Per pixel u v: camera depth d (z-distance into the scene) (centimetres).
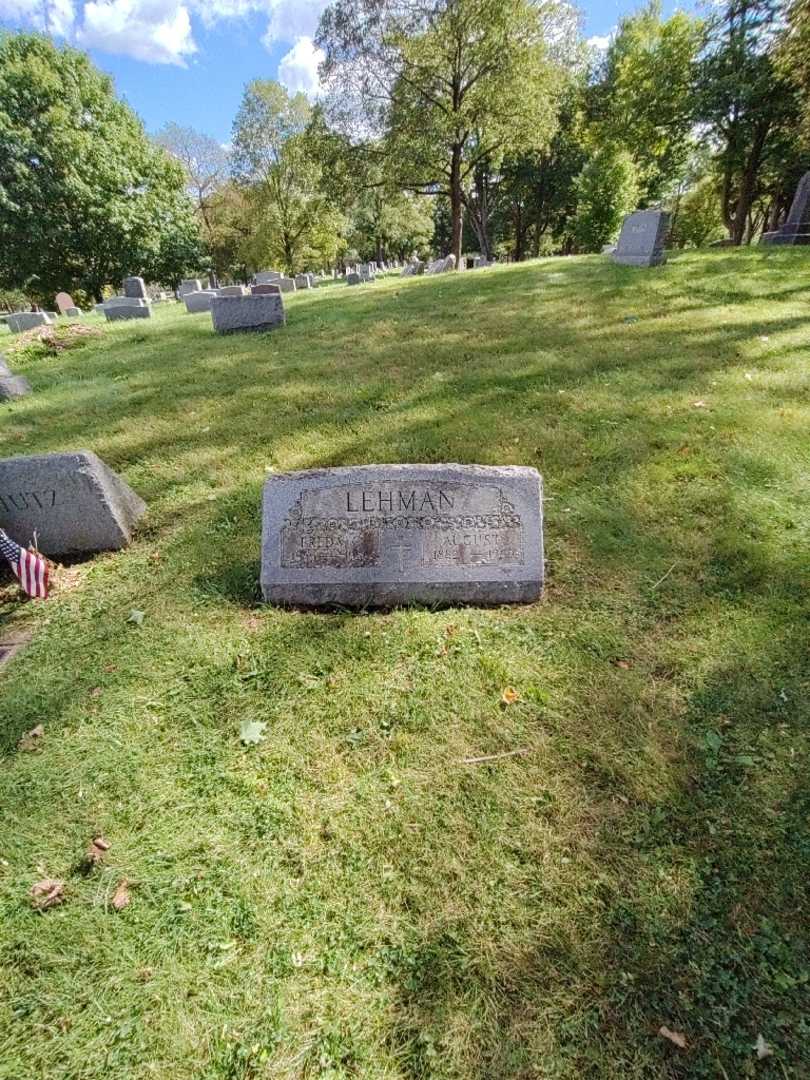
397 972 169
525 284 1159
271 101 3431
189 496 448
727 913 177
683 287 962
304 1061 151
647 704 249
